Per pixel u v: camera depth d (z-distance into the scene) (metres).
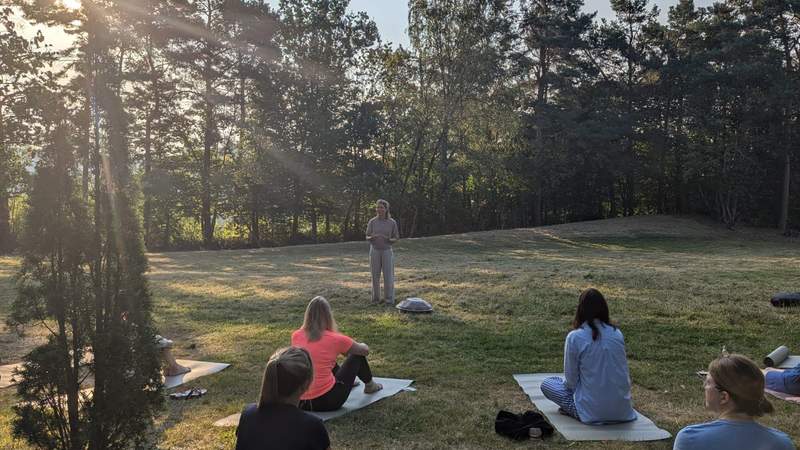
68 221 3.57
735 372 2.97
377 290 12.57
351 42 42.31
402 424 5.65
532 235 37.53
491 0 37.44
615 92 47.66
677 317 10.20
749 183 43.22
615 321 10.02
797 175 46.72
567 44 44.00
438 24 37.72
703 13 46.38
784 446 2.89
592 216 52.28
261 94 39.72
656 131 47.44
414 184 46.09
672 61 45.31
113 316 3.70
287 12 41.62
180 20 34.59
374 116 43.28
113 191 3.77
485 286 14.01
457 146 40.31
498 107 38.81
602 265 20.02
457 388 6.87
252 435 3.07
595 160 45.94
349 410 6.02
